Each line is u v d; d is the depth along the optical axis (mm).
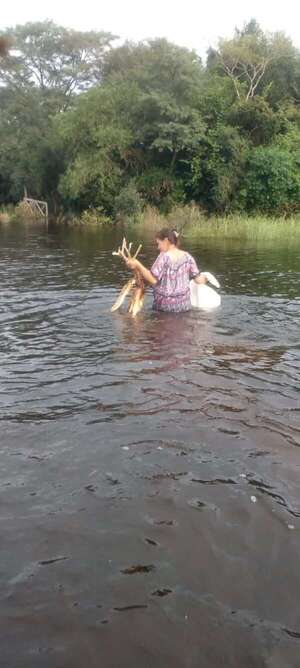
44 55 43281
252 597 2209
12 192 37375
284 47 27797
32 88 38688
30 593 2213
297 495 2900
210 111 25641
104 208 26828
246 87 27641
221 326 6254
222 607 2158
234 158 24266
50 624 2070
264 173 23953
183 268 6957
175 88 25047
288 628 2061
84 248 15906
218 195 24500
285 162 23859
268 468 3148
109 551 2459
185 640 2004
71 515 2699
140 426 3648
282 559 2426
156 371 4715
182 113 24109
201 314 6875
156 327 6184
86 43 43156
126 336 5809
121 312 6977
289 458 3271
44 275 10500
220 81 27422
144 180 25828
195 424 3693
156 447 3359
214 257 13609
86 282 9562
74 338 5750
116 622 2080
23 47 42656
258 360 5047
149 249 15672
